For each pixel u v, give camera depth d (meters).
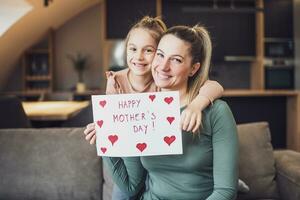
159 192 1.31
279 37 5.79
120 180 1.39
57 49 6.19
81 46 6.23
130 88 1.48
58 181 1.90
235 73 6.29
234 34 5.91
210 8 5.47
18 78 5.99
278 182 1.96
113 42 5.84
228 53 5.91
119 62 5.86
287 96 5.42
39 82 5.86
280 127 5.49
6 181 1.89
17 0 3.68
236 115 5.37
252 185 1.93
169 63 1.21
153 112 1.18
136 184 1.41
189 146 1.21
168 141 1.17
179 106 1.18
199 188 1.26
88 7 6.19
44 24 5.18
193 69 1.26
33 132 1.99
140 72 1.39
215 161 1.20
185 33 1.22
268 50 5.76
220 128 1.20
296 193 1.78
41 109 3.45
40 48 6.02
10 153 1.92
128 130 1.19
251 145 1.99
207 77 1.30
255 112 5.41
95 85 6.21
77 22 6.20
